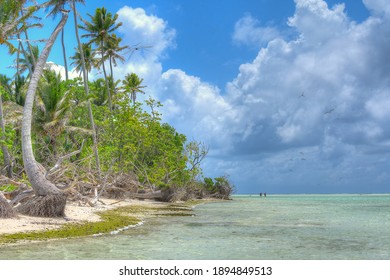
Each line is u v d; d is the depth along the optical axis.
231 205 55.88
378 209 46.75
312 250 14.80
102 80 61.00
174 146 55.47
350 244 16.39
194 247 15.09
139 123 46.72
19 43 42.75
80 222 20.06
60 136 38.84
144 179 51.94
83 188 34.66
